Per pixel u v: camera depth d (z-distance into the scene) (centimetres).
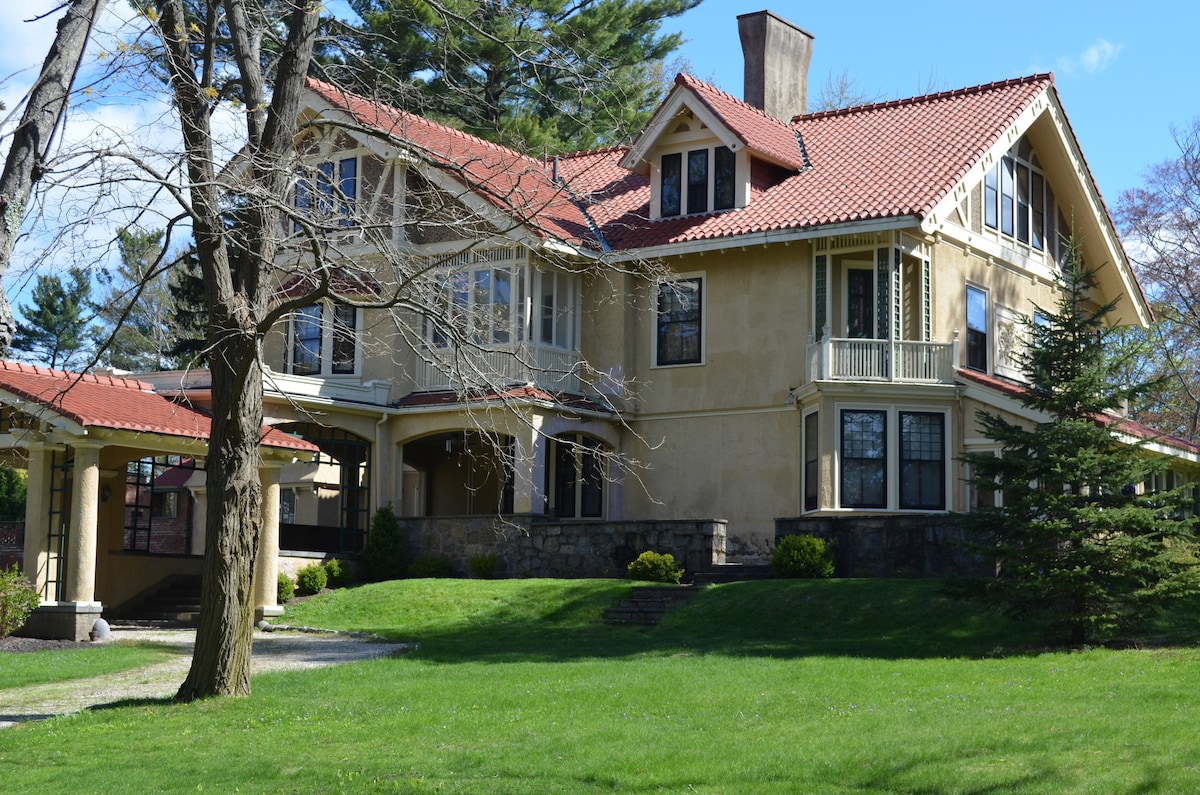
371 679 1616
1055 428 1903
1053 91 3247
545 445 3036
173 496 4044
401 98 1662
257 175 1479
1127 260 3491
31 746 1262
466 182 1505
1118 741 1120
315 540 3078
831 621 2119
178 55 1411
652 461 3098
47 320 3812
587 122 1734
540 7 3247
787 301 2969
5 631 2212
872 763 1090
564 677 1597
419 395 3130
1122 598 1842
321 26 1606
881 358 2816
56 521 2516
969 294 3091
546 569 2817
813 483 2841
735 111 3192
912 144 3089
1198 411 4606
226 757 1192
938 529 2458
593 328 3173
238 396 1450
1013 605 1888
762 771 1080
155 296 3869
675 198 3172
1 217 995
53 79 1031
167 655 2009
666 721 1291
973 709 1297
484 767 1127
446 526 2975
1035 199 3375
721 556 2647
